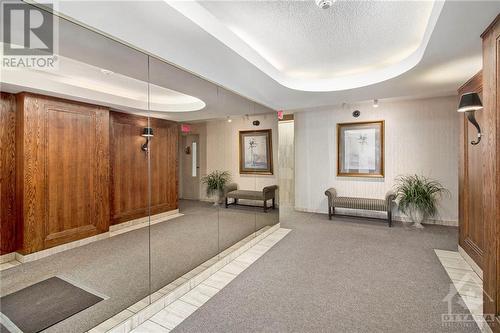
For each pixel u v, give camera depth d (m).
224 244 3.34
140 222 2.35
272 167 4.60
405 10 2.14
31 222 1.63
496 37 1.85
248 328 1.98
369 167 5.32
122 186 2.21
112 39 1.98
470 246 2.99
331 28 2.43
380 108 5.21
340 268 3.03
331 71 3.60
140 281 2.27
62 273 1.77
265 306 2.28
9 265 1.53
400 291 2.49
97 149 2.02
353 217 5.52
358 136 5.41
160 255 2.50
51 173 1.73
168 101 2.61
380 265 3.09
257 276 2.87
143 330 2.01
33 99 1.62
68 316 1.78
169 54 2.29
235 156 3.65
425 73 2.98
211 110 3.18
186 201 2.86
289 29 2.44
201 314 2.18
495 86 1.87
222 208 3.38
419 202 4.62
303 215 5.73
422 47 2.45
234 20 2.26
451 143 4.68
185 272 2.71
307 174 6.04
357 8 2.11
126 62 2.13
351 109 5.48
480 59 2.55
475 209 2.85
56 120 1.75
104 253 2.04
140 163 2.37
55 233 1.75
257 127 4.23
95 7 1.54
